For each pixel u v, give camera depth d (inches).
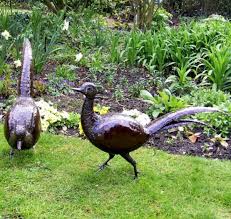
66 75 156.9
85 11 241.4
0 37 182.2
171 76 156.3
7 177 94.6
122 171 99.9
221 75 154.2
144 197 90.6
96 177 96.8
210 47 174.1
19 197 88.4
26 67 108.5
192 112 96.1
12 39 175.0
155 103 133.2
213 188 95.2
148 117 120.1
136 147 93.9
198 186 95.3
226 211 88.5
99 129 92.0
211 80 160.2
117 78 161.5
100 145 93.3
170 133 121.3
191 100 137.8
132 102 141.6
